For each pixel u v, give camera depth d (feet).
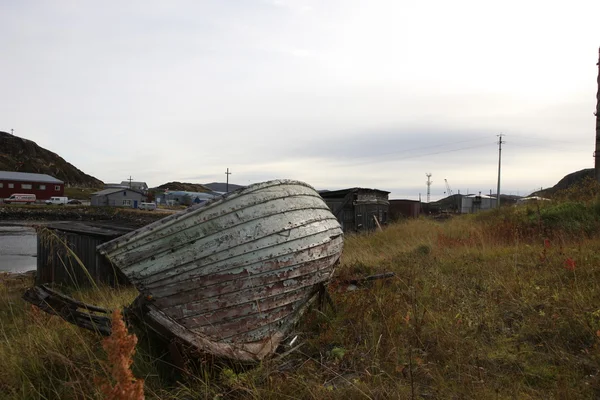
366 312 17.60
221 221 12.89
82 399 11.86
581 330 14.20
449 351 13.69
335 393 11.70
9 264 64.13
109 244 12.11
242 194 13.44
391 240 45.68
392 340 14.29
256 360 12.96
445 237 37.35
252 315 13.32
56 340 15.06
